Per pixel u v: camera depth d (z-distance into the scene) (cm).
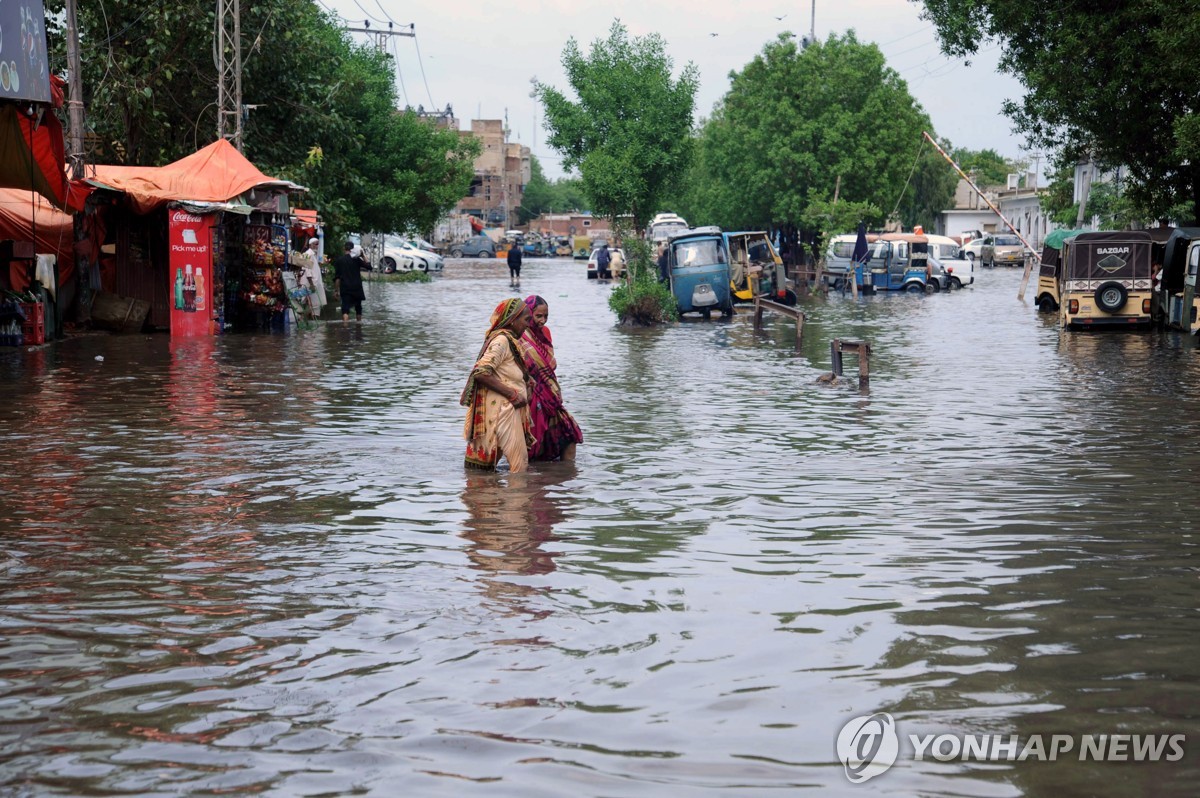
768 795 395
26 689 492
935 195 8681
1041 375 1862
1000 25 2978
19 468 1014
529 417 1048
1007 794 396
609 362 2075
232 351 2162
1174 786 402
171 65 3231
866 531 793
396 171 4928
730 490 939
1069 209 6081
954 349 2353
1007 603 622
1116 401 1530
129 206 2552
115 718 461
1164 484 965
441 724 456
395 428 1262
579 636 566
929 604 620
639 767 416
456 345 2334
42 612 604
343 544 752
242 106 3117
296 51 3512
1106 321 2856
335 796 393
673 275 3356
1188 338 2619
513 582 663
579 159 3384
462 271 7131
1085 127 2964
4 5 1378
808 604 620
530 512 853
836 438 1220
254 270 2759
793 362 2080
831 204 5844
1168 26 2550
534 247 11506
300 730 450
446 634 568
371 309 3566
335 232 4044
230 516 834
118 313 2556
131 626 580
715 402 1521
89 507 862
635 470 1032
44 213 2223
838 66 6116
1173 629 576
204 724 455
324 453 1103
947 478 995
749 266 3872
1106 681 504
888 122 6134
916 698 484
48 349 2141
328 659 532
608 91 3291
